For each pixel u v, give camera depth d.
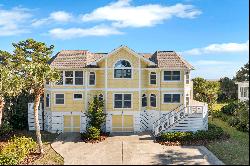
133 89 43.34
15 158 31.69
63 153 34.03
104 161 30.80
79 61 43.94
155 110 44.25
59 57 44.62
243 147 34.94
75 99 44.00
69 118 44.19
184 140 37.59
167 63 43.75
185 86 43.84
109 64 43.19
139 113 43.47
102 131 43.44
